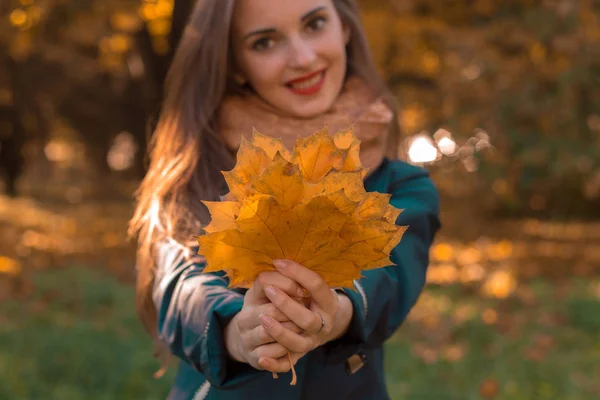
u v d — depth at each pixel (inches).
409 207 76.0
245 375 58.7
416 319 313.4
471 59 373.7
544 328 299.6
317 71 80.0
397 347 270.4
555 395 225.6
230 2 80.1
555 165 366.3
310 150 52.9
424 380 234.8
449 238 565.0
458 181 425.4
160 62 294.5
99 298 339.3
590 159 364.8
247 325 53.7
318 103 80.6
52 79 672.4
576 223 696.4
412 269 72.8
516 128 374.9
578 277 426.3
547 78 374.0
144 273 79.6
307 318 51.6
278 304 51.5
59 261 461.4
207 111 81.5
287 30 79.8
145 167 100.7
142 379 223.3
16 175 903.1
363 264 52.0
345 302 60.5
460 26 405.7
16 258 446.0
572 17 357.4
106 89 695.1
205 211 78.4
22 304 319.6
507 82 371.2
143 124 651.5
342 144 54.7
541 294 363.6
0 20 356.2
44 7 351.9
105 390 216.5
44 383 218.2
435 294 370.0
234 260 51.7
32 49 484.7
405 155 94.4
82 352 240.2
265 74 80.0
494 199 487.2
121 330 282.8
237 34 81.2
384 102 89.7
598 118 370.0
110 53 465.1
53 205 952.3
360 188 50.3
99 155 1163.3
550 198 699.4
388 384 229.8
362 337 61.4
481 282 387.2
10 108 796.6
